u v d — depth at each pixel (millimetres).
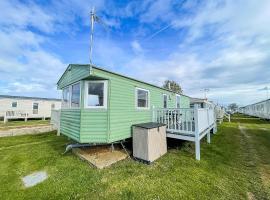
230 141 9336
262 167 5301
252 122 21750
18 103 22312
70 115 7090
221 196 3564
